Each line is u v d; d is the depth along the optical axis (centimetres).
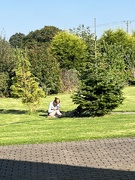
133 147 1021
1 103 2600
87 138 1152
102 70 1652
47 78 3142
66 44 4359
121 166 833
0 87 3045
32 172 811
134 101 2395
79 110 1738
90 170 809
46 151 1003
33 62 3138
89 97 1644
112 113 1794
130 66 3866
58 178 760
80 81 1664
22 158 936
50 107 1762
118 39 4716
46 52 3238
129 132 1234
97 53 1684
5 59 3066
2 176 786
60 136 1197
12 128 1410
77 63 4353
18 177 777
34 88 1939
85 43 4641
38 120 1642
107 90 1628
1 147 1066
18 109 2242
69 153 972
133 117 1603
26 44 7781
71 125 1427
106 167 828
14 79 1988
